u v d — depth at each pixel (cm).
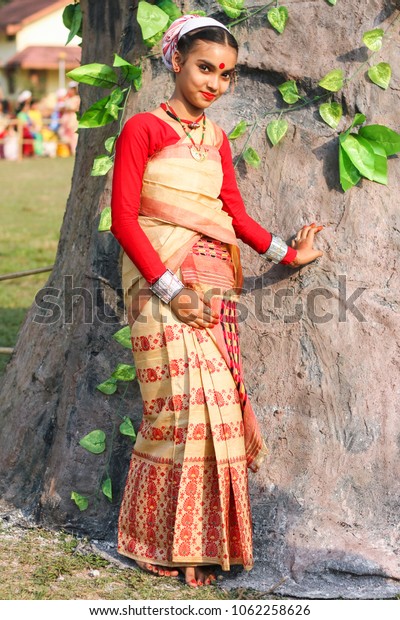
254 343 392
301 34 388
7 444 443
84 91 464
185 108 345
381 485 373
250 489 380
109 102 398
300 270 388
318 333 385
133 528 361
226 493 342
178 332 340
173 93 369
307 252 379
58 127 2603
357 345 382
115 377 395
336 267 385
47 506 403
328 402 381
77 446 402
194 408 339
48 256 1074
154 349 343
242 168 395
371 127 377
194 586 353
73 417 406
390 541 364
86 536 395
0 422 459
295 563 360
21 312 823
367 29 384
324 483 374
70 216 464
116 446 401
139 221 346
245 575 362
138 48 407
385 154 378
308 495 373
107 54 439
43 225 1310
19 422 441
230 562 354
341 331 383
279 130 388
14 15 3656
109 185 408
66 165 2306
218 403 341
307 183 388
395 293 385
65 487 401
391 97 385
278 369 388
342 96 385
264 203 393
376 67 380
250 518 353
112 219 341
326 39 386
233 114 397
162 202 341
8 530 402
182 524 344
